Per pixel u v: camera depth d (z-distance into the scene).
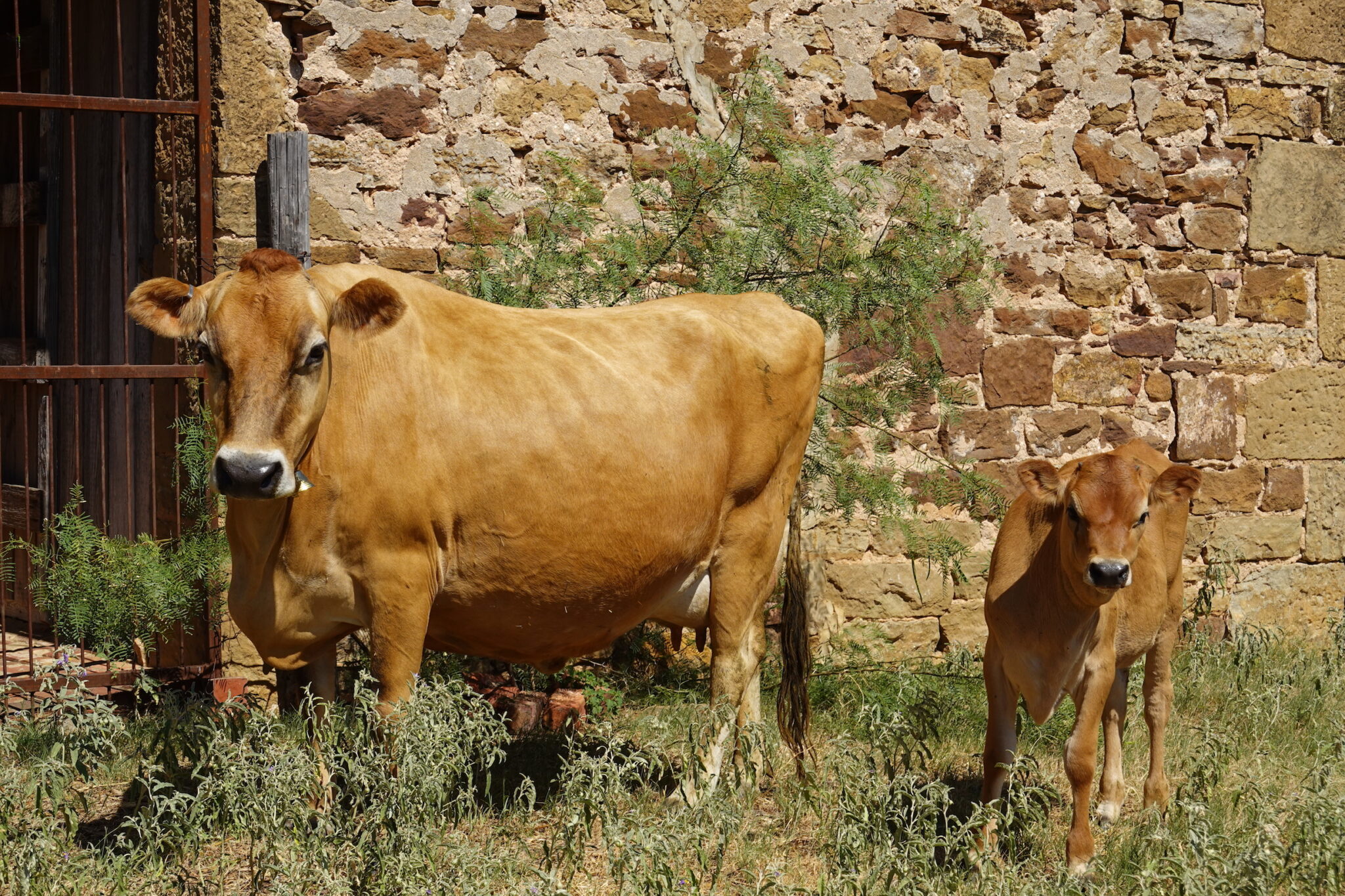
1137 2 14.05
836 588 12.84
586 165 11.76
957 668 12.34
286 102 10.61
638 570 8.06
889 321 11.52
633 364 8.09
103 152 12.46
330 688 7.74
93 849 6.66
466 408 7.43
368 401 7.15
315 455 6.99
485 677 10.41
